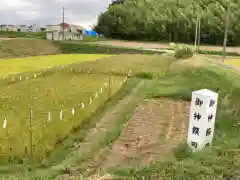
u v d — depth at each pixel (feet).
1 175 37.45
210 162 35.17
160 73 115.44
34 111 68.90
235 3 295.69
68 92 88.69
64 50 219.82
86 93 87.35
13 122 61.36
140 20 308.40
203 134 40.27
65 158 44.19
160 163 36.73
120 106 72.69
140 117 62.54
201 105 39.88
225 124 54.39
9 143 50.57
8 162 43.70
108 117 64.23
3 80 106.93
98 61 144.56
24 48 205.98
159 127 56.34
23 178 35.45
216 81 90.74
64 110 69.87
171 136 51.31
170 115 64.08
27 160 44.32
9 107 72.43
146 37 306.96
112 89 92.07
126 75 116.16
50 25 347.77
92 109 70.59
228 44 278.26
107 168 37.76
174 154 41.06
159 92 83.46
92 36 336.70
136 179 31.65
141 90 88.58
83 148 47.67
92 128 57.47
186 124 58.13
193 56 142.82
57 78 110.32
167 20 297.74
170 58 140.97
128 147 46.75
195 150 40.83
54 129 57.06
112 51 216.13
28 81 104.58
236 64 151.84
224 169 33.06
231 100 69.36
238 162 34.71
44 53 207.62
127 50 215.10
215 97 40.16
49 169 39.86
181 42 293.02
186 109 68.64
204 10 296.30
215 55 205.05
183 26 289.33
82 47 224.94
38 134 54.54
